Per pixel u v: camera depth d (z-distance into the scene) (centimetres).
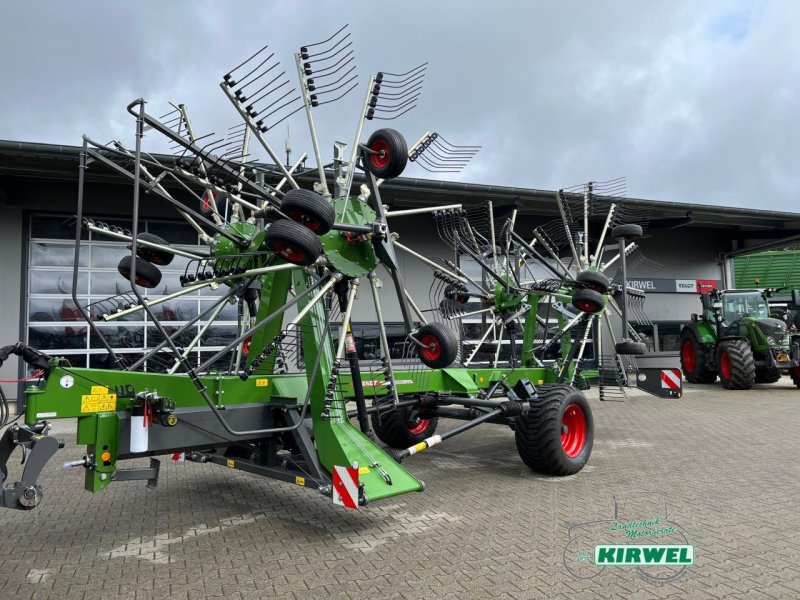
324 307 496
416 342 498
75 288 379
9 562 395
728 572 361
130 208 1310
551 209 1560
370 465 446
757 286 1730
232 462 512
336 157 520
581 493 545
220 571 375
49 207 1259
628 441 801
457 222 833
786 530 436
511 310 805
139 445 402
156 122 406
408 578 359
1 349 361
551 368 765
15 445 372
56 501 544
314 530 455
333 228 447
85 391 392
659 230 1959
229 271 509
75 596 342
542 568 371
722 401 1230
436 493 556
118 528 465
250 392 482
